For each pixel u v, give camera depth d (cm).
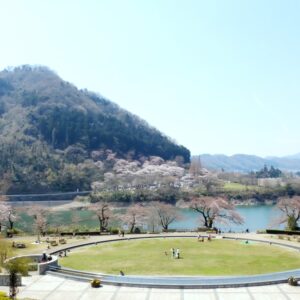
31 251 6781
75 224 12488
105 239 8138
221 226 12188
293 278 4500
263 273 5250
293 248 7038
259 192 19912
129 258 6288
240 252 6706
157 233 9138
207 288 4422
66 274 5031
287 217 10275
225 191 19812
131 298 4125
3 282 4466
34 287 4512
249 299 4047
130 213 11362
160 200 18100
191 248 7119
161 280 4678
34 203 19275
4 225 11025
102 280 4684
